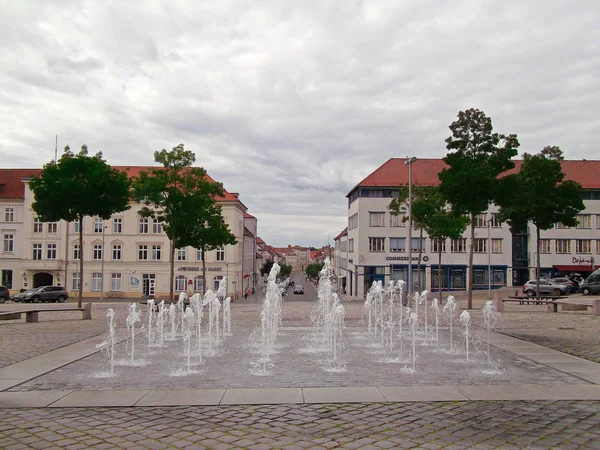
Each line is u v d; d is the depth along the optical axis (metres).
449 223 40.03
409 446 7.02
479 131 28.94
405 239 63.50
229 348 16.16
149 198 33.72
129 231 62.06
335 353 15.10
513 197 29.00
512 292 54.25
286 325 22.91
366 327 22.36
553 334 18.78
